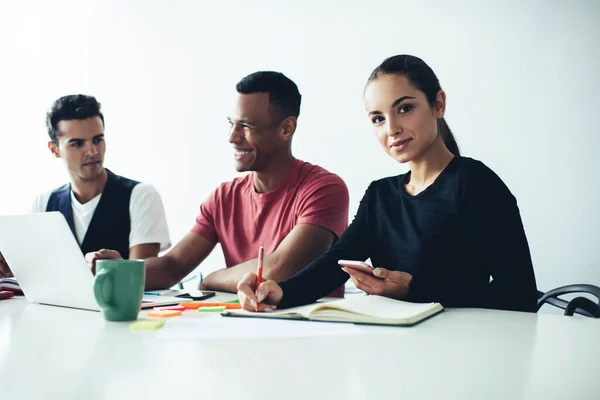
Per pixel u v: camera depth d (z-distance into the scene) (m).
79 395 0.52
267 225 1.83
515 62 2.77
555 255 2.72
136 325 0.87
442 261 1.28
